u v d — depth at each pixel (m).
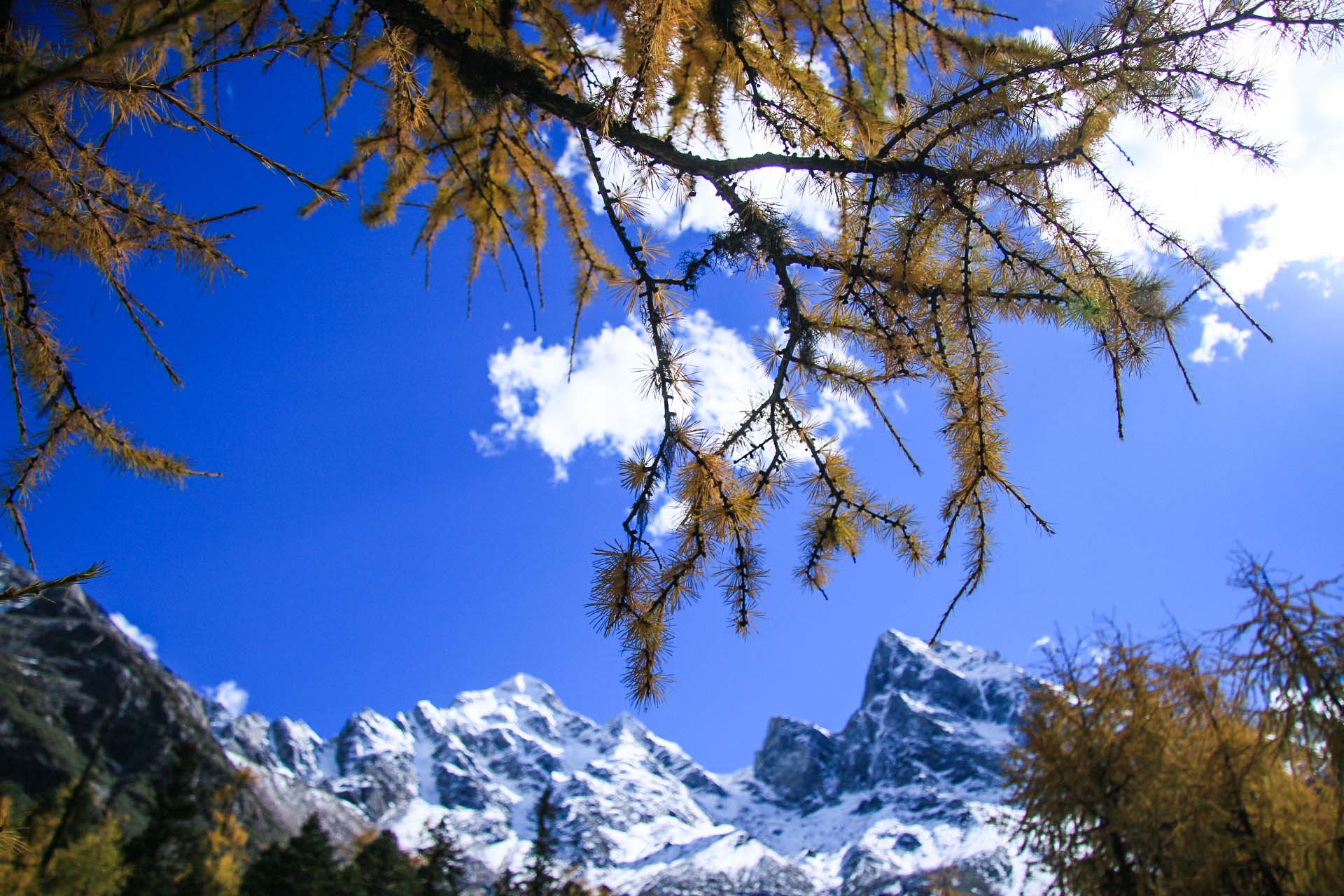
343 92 3.56
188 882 31.31
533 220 4.36
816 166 2.68
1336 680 3.49
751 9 2.72
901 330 2.95
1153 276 2.76
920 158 2.63
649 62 2.63
